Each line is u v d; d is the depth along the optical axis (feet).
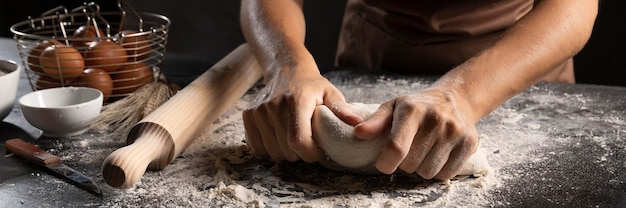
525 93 3.79
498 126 3.34
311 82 3.00
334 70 4.15
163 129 2.90
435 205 2.66
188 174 2.89
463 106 2.87
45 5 6.75
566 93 3.80
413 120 2.73
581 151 3.08
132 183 2.67
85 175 2.87
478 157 2.86
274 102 2.89
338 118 2.88
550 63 3.11
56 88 3.33
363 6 4.43
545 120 3.43
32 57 3.52
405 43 4.24
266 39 3.37
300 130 2.80
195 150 3.10
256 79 3.83
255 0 3.62
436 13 4.09
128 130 3.25
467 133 2.76
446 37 4.16
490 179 2.83
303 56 3.20
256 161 3.01
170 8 6.91
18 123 3.37
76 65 3.44
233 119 3.43
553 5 3.19
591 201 2.68
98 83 3.46
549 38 3.10
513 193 2.73
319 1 6.51
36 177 2.85
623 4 5.73
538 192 2.74
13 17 6.89
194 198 2.70
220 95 3.36
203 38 6.95
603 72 5.99
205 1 6.81
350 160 2.81
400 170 2.89
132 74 3.58
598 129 3.32
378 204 2.68
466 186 2.80
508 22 4.12
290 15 3.49
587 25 3.21
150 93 3.34
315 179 2.86
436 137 2.73
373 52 4.42
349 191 2.77
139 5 6.93
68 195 2.72
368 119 2.85
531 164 2.96
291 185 2.81
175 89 3.70
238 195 2.70
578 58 6.02
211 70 3.53
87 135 3.23
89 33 3.64
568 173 2.89
